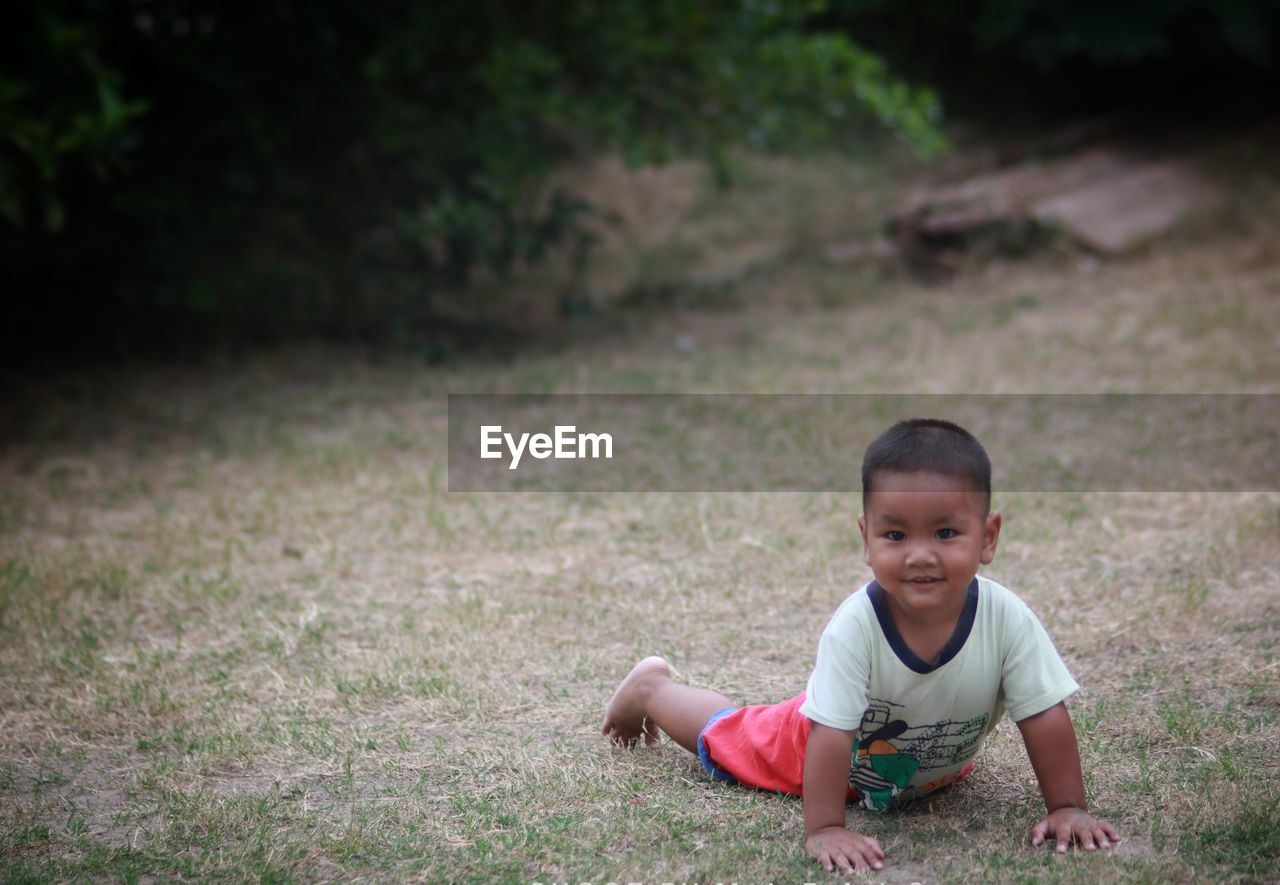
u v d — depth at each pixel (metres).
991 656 2.70
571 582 4.70
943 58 13.59
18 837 2.91
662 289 10.88
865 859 2.62
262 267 9.41
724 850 2.72
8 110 6.84
